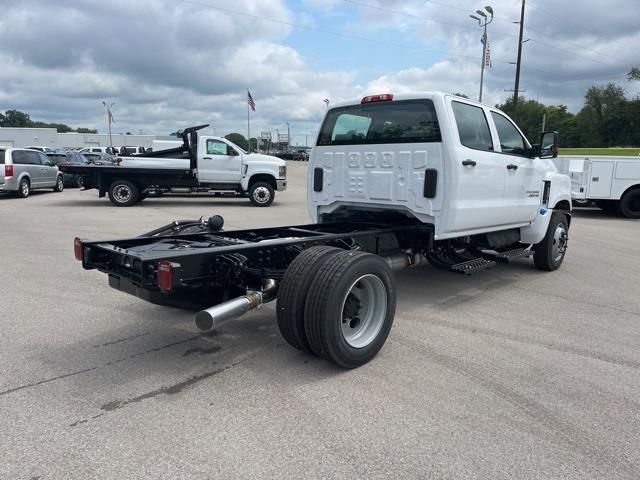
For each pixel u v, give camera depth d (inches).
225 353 161.0
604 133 3316.9
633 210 569.0
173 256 141.3
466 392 136.2
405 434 114.9
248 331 181.5
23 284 240.4
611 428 119.0
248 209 600.1
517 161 240.1
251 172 633.0
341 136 228.7
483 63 1232.2
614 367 154.7
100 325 185.8
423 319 199.0
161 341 170.7
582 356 163.0
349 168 225.8
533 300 229.5
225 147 628.4
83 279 250.5
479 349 167.8
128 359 155.4
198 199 744.3
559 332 186.1
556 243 288.8
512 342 174.9
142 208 594.6
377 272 153.2
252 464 103.2
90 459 104.2
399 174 208.1
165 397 131.2
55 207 593.3
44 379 140.8
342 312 143.9
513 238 265.3
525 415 124.3
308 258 148.3
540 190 264.8
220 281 159.3
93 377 142.6
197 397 131.4
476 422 120.6
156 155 654.5
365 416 122.7
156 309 204.8
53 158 975.0
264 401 129.6
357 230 219.8
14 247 332.8
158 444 109.8
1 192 694.5
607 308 218.5
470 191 204.8
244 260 156.8
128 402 128.3
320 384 139.8
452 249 227.8
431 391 136.4
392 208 214.4
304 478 99.0
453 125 195.5
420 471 101.5
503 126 237.3
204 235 195.2
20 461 103.2
